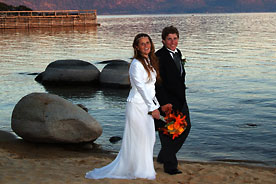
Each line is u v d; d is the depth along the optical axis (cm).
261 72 1808
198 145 762
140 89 429
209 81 1586
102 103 1229
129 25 8469
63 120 703
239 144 769
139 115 441
